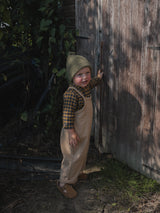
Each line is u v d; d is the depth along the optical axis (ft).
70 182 7.51
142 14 6.79
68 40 9.59
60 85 9.99
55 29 9.24
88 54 9.43
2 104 11.66
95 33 8.73
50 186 8.04
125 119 8.36
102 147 9.61
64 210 7.06
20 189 7.86
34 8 9.42
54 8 9.20
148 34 6.79
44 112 10.27
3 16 9.25
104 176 8.39
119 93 8.33
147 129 7.63
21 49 10.23
